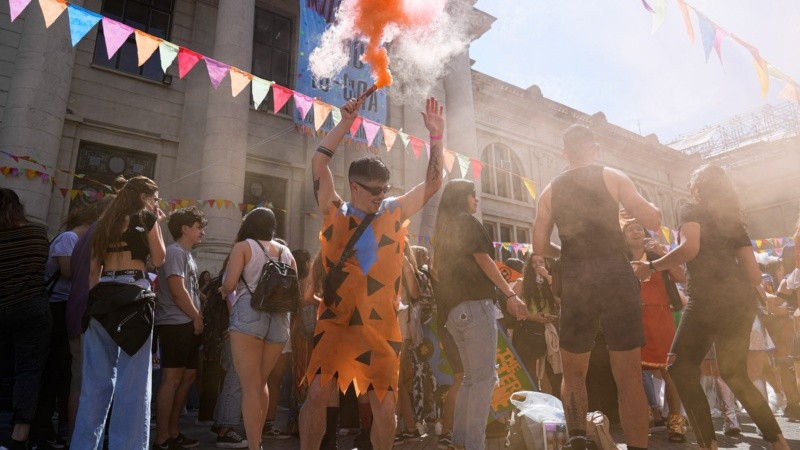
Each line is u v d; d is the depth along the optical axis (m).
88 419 2.52
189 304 3.42
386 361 1.96
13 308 2.97
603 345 4.51
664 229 11.57
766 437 2.58
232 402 3.75
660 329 4.03
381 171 2.11
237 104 9.55
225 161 9.12
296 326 4.25
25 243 3.10
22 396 2.97
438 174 2.18
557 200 2.44
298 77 9.70
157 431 3.39
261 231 3.12
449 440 3.58
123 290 2.61
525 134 16.70
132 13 10.24
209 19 11.05
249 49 10.00
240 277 2.95
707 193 2.77
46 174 7.57
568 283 2.35
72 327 3.17
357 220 2.08
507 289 2.69
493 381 2.61
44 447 3.30
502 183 15.74
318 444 1.99
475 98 15.55
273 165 11.16
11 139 7.43
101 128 9.23
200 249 8.56
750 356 5.05
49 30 8.16
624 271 2.25
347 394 4.41
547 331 4.63
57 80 8.06
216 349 3.78
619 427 4.43
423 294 4.33
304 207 11.27
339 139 2.18
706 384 5.45
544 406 3.12
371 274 2.00
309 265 4.36
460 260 2.73
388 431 2.00
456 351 3.53
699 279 2.71
